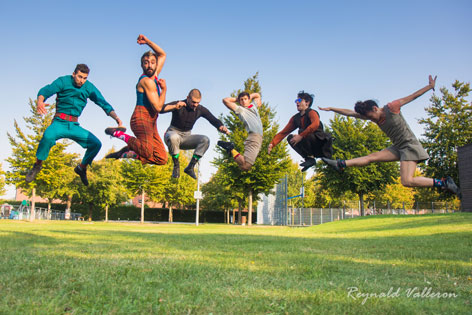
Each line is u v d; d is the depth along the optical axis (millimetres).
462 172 23062
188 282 3859
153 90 5125
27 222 24984
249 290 3572
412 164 5238
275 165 29016
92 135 5781
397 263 5672
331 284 3963
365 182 33281
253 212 57875
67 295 3293
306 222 43156
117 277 4012
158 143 5508
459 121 33594
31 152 23922
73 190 38156
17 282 3666
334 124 33562
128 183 36844
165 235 11562
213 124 6020
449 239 9953
